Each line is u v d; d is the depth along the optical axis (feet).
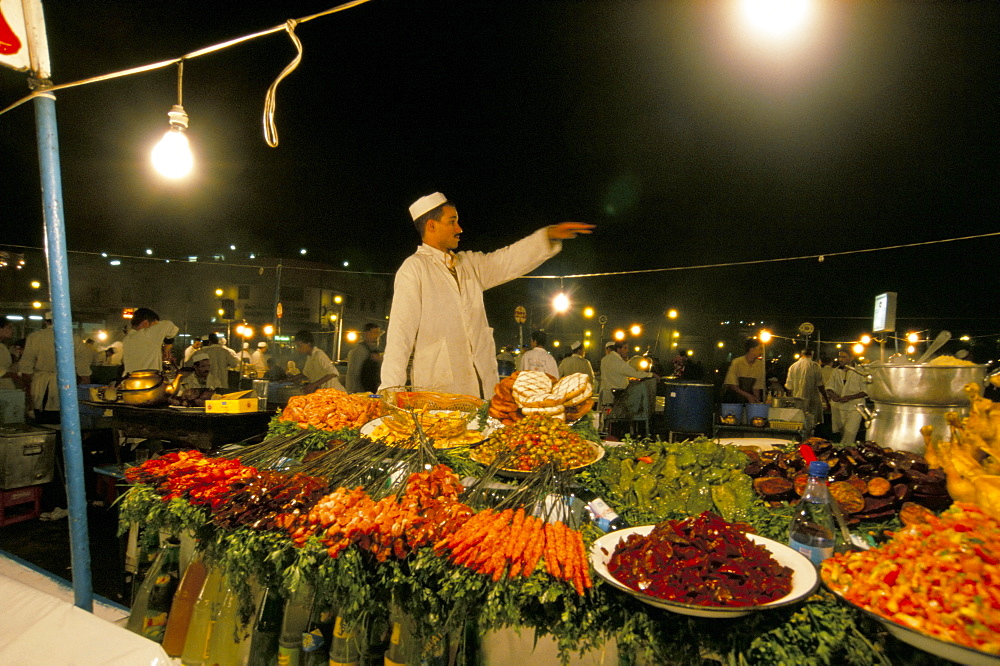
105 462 18.28
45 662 5.30
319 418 8.76
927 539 4.07
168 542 8.59
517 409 7.89
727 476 6.00
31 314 55.83
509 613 4.59
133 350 19.44
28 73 7.86
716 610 3.87
